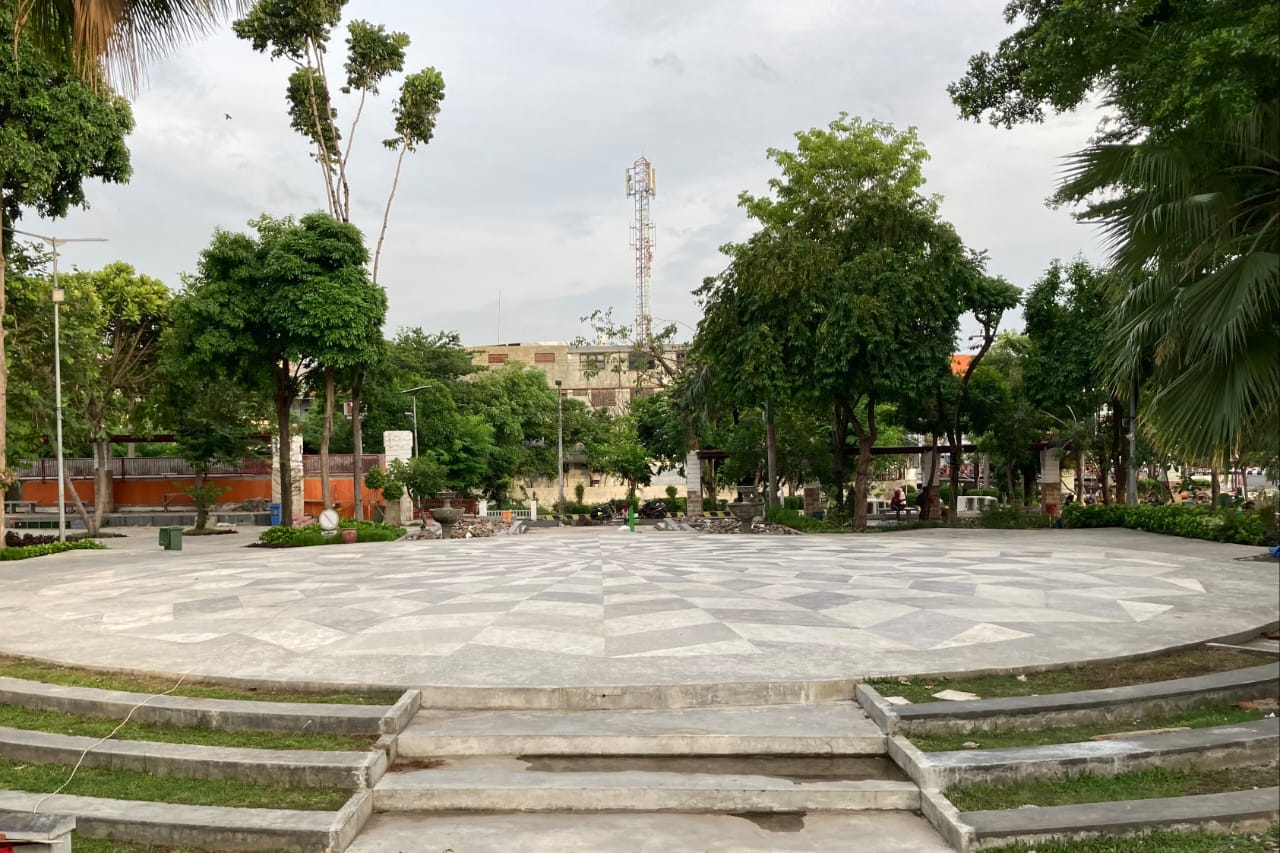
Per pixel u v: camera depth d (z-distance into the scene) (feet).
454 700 17.98
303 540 67.87
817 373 66.03
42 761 15.84
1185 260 23.45
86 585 37.50
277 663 20.54
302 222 77.51
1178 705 17.21
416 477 113.09
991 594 29.43
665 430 146.00
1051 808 13.05
